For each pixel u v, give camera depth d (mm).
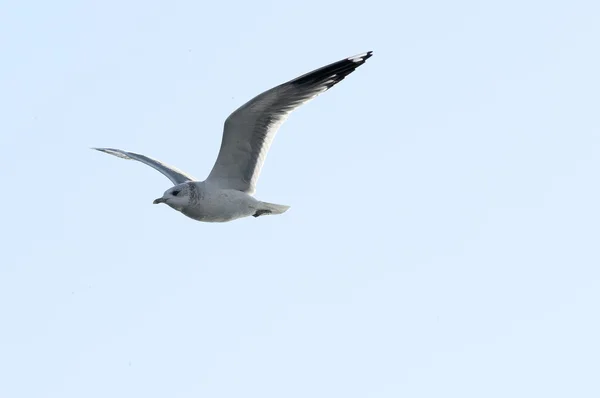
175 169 18078
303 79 16375
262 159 16828
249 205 16781
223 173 16859
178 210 16688
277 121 16641
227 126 16359
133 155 18609
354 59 16781
